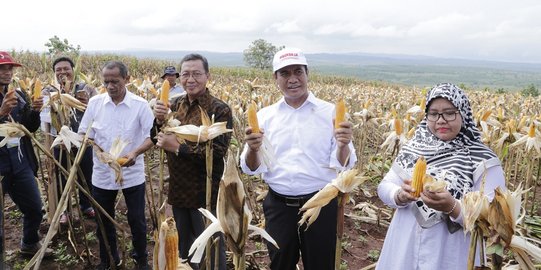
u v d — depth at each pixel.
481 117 6.49
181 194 3.58
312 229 3.18
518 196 1.66
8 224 5.67
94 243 5.17
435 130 2.51
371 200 7.21
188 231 3.74
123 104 4.10
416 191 2.20
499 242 1.67
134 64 31.59
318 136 3.22
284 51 3.19
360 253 5.33
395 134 6.02
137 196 4.21
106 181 4.09
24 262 4.62
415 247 2.48
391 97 17.73
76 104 3.82
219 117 3.38
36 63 23.34
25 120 4.18
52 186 4.54
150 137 3.88
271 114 3.39
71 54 27.97
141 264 4.38
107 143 4.09
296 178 3.19
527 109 12.18
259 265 4.80
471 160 2.39
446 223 2.40
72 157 3.20
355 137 10.93
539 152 5.44
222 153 3.38
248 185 6.82
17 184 4.32
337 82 44.16
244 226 1.53
